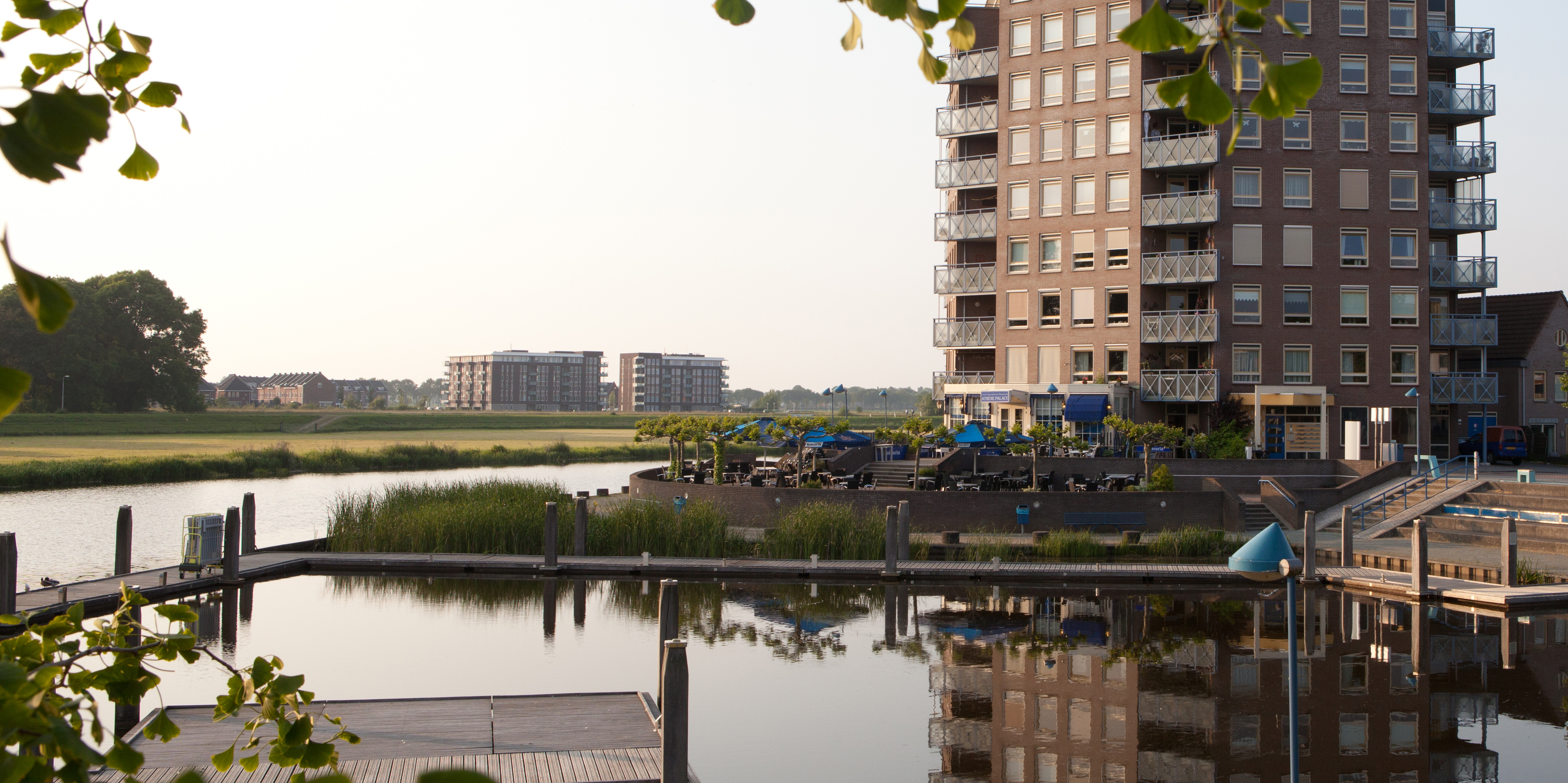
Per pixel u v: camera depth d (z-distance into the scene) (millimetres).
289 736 3938
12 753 2373
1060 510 33406
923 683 17328
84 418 92438
